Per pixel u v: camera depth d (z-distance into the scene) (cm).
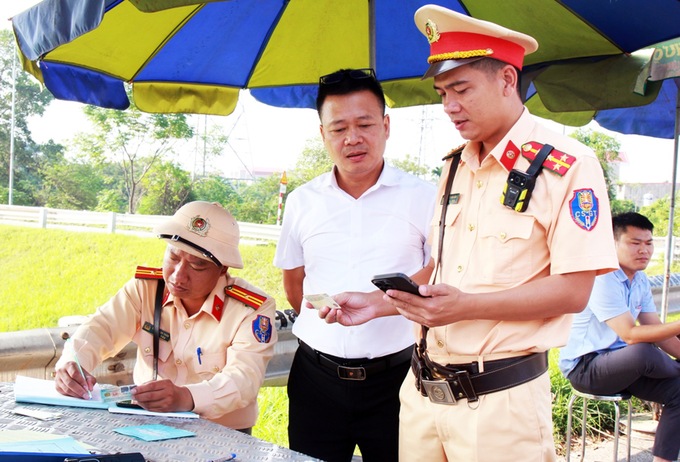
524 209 201
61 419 197
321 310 225
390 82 394
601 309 395
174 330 271
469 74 200
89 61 317
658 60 297
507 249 203
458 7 304
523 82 330
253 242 1714
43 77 299
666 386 396
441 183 237
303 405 285
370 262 274
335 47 358
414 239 277
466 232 216
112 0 211
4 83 3984
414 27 337
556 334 206
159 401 214
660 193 3850
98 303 1396
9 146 3953
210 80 372
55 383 232
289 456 175
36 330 298
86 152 3434
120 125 3256
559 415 534
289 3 322
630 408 421
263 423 481
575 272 196
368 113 257
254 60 360
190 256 254
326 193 284
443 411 214
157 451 173
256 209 3253
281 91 400
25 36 240
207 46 340
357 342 269
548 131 210
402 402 235
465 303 190
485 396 204
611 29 279
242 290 267
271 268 1471
